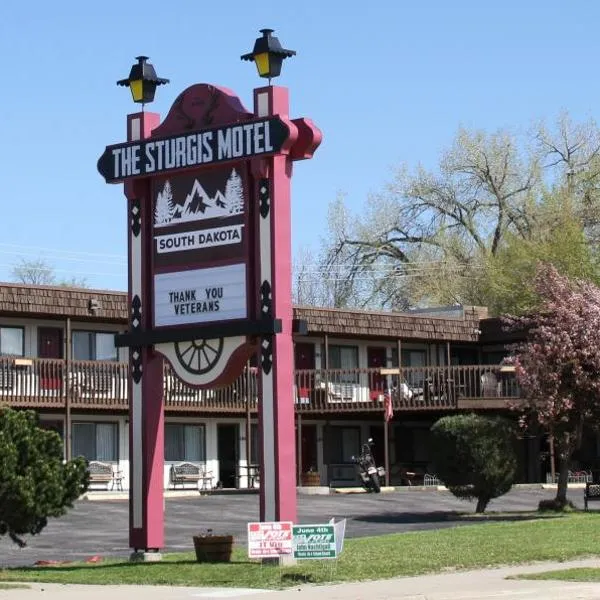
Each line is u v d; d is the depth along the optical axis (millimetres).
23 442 22734
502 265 61906
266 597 17672
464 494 33094
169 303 23078
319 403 46219
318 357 48969
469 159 67625
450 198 68125
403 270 67438
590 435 50125
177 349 23000
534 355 32594
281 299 21984
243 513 35312
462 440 32625
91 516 34219
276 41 22125
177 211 23125
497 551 22656
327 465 48844
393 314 48438
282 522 20625
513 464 32969
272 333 21812
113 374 42500
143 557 23203
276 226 21969
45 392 41094
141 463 23328
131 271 23594
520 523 28469
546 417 32750
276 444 21625
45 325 42844
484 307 55156
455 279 65938
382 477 46000
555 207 63438
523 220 66625
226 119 22484
